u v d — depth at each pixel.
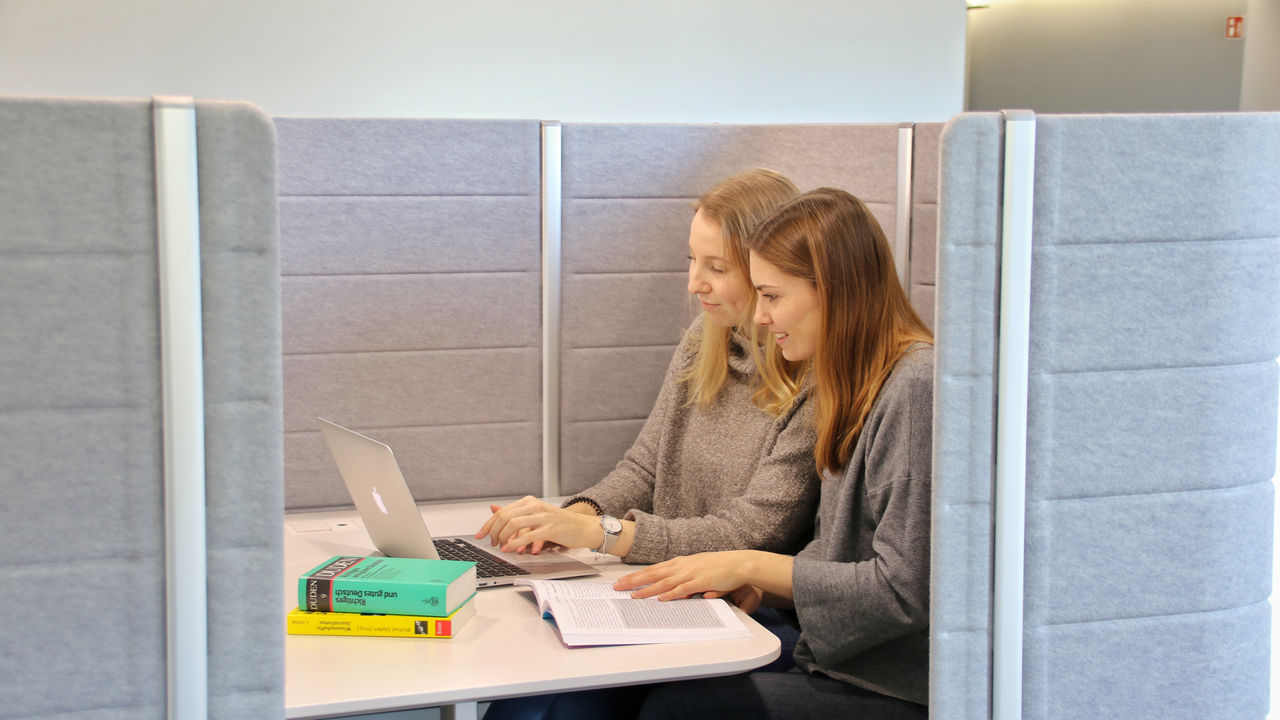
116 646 1.13
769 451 1.95
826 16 4.59
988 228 1.23
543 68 4.34
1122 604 1.33
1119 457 1.30
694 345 2.19
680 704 1.66
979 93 5.27
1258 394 1.35
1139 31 4.83
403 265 2.31
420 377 2.36
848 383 1.68
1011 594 1.28
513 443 2.43
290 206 2.24
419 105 4.24
